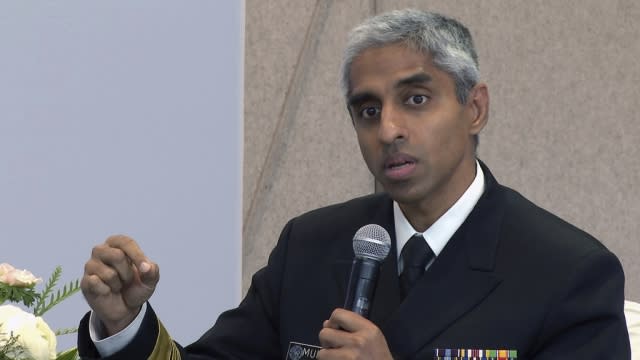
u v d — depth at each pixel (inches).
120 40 456.1
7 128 439.8
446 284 231.0
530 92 536.7
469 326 224.8
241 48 478.9
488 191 241.8
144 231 460.4
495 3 528.4
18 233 441.4
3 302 217.8
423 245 237.8
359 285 203.8
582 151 548.7
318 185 489.7
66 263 448.1
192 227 468.4
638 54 561.9
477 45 525.3
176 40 464.8
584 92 549.0
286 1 484.1
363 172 495.8
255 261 480.7
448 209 236.8
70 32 448.1
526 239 232.1
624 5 558.3
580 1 548.1
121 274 213.5
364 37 219.9
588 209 551.2
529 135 536.7
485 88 229.6
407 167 218.5
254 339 261.3
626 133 559.8
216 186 473.7
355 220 258.7
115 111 455.5
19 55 440.5
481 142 526.6
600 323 218.1
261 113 481.7
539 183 538.9
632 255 562.9
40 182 444.1
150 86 460.8
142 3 458.6
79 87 450.0
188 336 468.1
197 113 469.1
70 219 448.8
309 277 253.6
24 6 440.5
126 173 457.4
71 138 448.8
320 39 488.1
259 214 481.1
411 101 218.8
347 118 493.7
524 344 220.1
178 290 466.3
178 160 466.3
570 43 545.6
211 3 471.2
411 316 229.1
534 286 224.1
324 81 489.1
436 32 218.1
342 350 192.4
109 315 217.0
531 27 536.7
